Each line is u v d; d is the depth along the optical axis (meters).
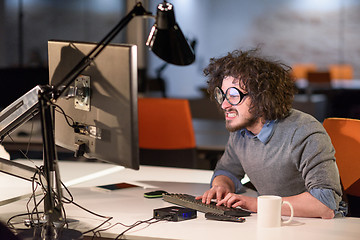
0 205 1.89
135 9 1.54
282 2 10.52
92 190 2.11
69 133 1.80
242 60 1.85
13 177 2.27
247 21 10.70
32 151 4.04
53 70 1.84
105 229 1.60
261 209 1.62
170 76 9.98
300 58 10.59
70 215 1.76
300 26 10.50
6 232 1.57
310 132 1.82
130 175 2.40
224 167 2.14
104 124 1.65
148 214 1.76
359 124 2.11
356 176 2.12
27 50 9.27
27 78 6.21
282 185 1.92
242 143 2.01
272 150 1.89
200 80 10.51
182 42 1.61
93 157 1.73
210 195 1.88
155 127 3.18
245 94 1.84
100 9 9.50
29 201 1.86
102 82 1.63
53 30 9.48
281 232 1.56
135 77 1.55
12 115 1.79
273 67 1.87
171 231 1.57
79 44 1.72
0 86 6.16
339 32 10.31
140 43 8.87
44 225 1.58
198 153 4.05
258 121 1.89
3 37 9.08
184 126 3.18
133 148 1.58
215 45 10.84
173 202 1.90
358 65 10.27
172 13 1.57
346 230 1.59
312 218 1.73
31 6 9.26
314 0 10.36
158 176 2.38
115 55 1.57
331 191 1.74
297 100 6.21
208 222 1.67
